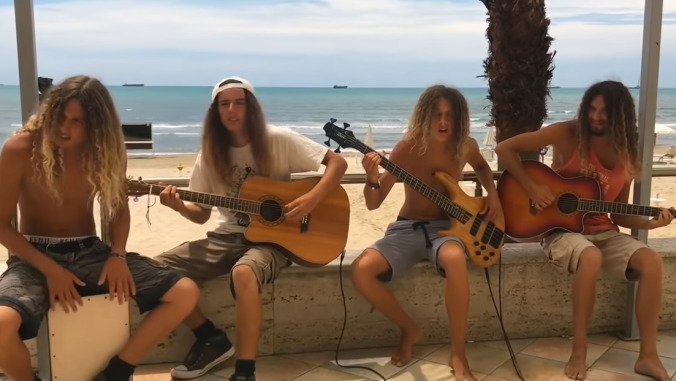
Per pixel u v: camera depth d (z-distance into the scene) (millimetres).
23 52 2582
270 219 2846
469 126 3035
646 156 3123
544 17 3354
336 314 3092
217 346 2814
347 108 43719
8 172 2283
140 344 2426
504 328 3256
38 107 2395
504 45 3381
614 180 3061
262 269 2658
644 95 3084
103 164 2369
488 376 2822
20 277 2285
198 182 2957
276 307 3021
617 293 3332
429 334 3195
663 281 3332
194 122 32375
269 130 2932
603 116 2959
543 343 3221
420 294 3152
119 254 2439
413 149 3041
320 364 2951
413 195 3141
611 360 3000
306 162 2936
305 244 2863
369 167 2893
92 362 2389
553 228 3057
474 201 3012
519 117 3428
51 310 2293
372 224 8070
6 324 2086
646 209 3000
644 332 2834
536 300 3266
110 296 2381
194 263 2830
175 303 2451
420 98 3031
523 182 3014
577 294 2850
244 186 2838
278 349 3061
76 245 2445
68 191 2391
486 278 3199
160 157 17266
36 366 2805
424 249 2992
